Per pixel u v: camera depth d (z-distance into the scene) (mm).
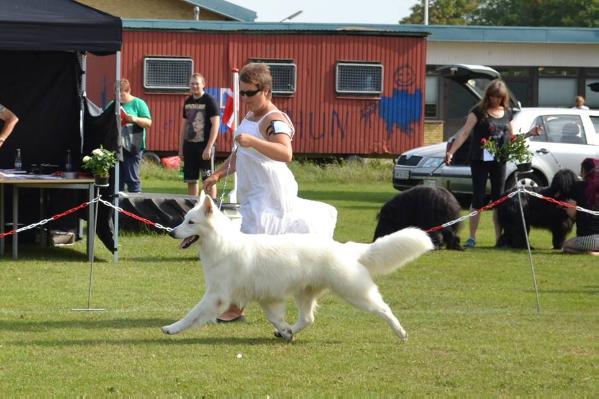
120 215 14398
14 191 12008
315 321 8594
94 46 11336
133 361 7059
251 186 8219
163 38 28375
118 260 12141
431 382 6621
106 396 6145
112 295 9781
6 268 11367
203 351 7414
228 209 10750
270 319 7809
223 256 7520
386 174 27219
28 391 6254
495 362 7168
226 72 28672
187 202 14562
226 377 6664
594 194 13602
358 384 6539
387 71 29344
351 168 27516
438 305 9641
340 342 7797
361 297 7594
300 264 7531
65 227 13625
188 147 15109
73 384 6438
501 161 13742
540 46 36656
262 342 7770
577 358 7309
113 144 11789
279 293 7559
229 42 28641
